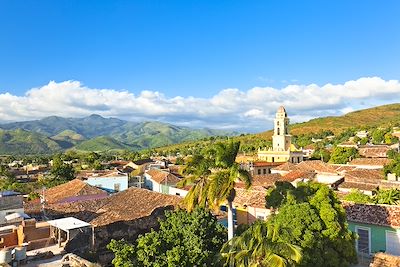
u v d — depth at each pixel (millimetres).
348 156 92500
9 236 29219
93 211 36875
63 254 27203
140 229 32062
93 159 145375
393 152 86062
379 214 31719
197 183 27766
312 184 27750
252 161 93188
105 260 28469
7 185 75125
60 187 53406
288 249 18797
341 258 24688
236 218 39500
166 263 20656
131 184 67562
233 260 20375
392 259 25422
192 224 24797
